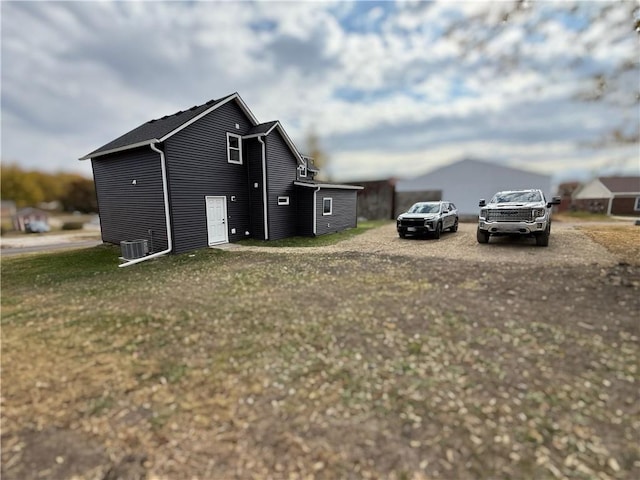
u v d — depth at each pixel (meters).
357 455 2.46
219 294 6.46
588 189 34.00
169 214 11.25
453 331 4.38
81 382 3.60
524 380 3.28
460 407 2.94
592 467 2.26
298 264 8.88
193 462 2.47
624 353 3.63
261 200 13.95
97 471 2.43
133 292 6.91
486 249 9.70
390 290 6.21
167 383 3.51
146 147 11.41
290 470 2.36
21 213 28.66
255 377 3.55
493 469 2.28
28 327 5.21
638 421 2.66
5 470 2.46
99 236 22.20
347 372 3.58
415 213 13.41
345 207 17.84
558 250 8.93
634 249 8.39
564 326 4.33
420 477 2.25
